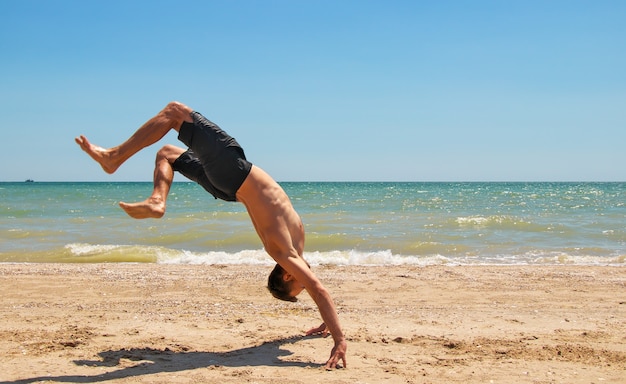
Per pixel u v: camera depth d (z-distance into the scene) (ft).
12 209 102.12
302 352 19.03
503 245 57.21
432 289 33.68
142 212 16.57
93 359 17.88
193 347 19.60
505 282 36.14
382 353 18.90
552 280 36.99
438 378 16.15
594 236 63.87
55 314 25.61
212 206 114.83
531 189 273.75
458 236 62.95
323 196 170.19
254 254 50.14
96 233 64.85
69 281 35.53
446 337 21.21
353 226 71.97
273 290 19.10
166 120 16.81
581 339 20.99
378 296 31.50
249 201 17.35
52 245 56.34
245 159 17.31
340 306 28.53
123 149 16.56
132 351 18.88
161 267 42.83
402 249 55.06
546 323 24.12
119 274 38.52
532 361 18.01
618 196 172.96
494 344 20.17
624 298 31.04
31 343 19.76
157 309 27.20
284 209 17.56
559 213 95.04
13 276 37.24
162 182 17.53
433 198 156.04
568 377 16.37
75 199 143.43
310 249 55.47
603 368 17.30
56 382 15.46
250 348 19.52
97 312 26.20
